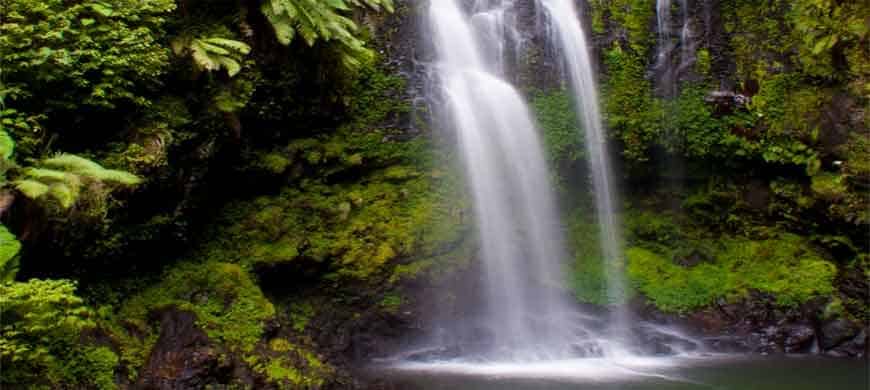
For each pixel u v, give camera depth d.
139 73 6.61
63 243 6.05
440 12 10.94
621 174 10.84
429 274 9.16
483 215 9.86
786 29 10.70
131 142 6.75
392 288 9.03
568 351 9.22
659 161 10.87
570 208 10.73
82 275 6.67
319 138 9.61
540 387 7.43
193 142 7.49
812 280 9.80
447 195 9.80
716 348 9.42
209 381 6.34
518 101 10.52
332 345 8.48
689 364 8.62
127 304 7.08
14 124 5.64
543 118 10.53
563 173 10.59
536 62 10.77
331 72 9.38
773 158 10.30
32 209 5.56
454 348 8.93
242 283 7.61
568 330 9.64
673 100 10.76
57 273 6.31
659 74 10.87
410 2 10.68
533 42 10.83
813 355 9.12
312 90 9.25
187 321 6.79
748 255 10.44
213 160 7.92
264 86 8.47
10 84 5.87
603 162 10.70
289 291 8.77
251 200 8.91
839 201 9.93
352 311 8.88
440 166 9.96
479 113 10.14
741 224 10.77
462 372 8.14
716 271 10.33
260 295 7.59
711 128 10.53
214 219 8.51
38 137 6.08
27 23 6.01
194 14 7.88
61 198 5.41
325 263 8.85
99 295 6.87
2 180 5.28
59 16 6.10
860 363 8.62
